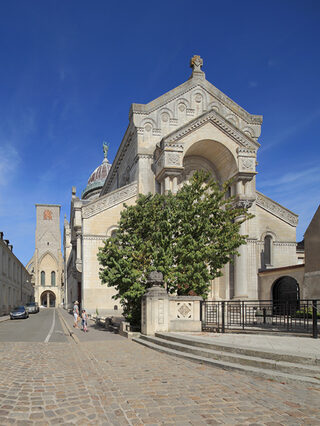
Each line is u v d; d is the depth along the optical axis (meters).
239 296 29.92
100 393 6.71
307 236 21.72
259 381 7.34
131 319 18.28
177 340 11.82
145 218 19.78
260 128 35.84
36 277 96.12
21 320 34.72
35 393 6.73
